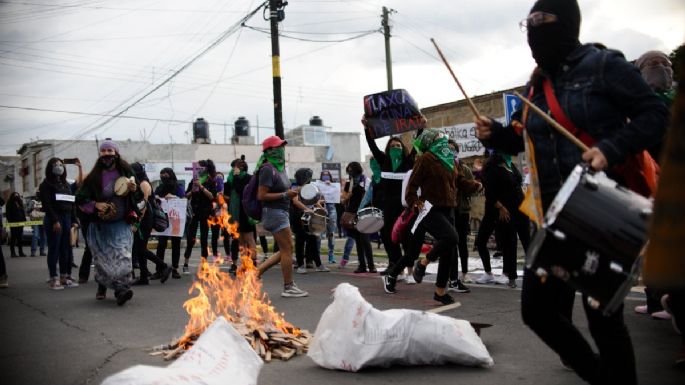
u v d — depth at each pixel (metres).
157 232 9.70
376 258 13.31
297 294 7.73
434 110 19.78
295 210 10.66
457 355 4.18
